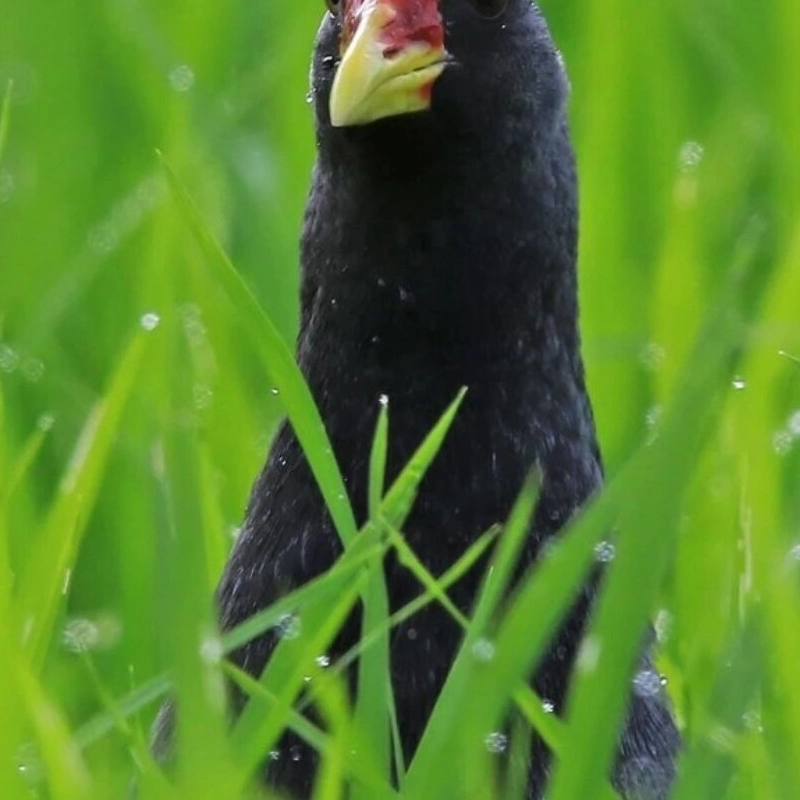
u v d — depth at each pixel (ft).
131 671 36.27
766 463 32.73
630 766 31.04
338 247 32.99
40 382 44.57
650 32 52.90
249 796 27.58
